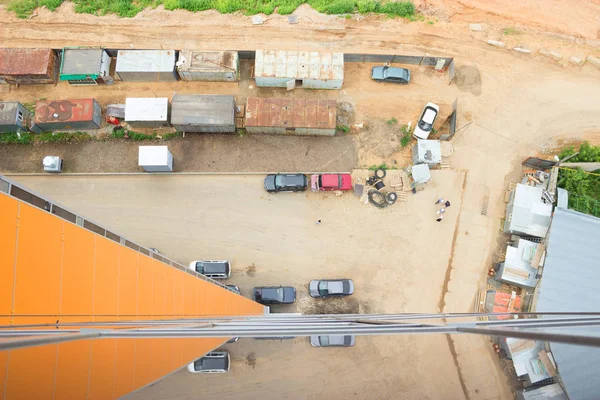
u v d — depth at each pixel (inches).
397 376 1526.8
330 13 1857.8
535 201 1606.8
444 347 1545.3
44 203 489.7
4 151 1628.9
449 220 1648.6
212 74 1707.7
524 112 1765.5
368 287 1593.3
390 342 1541.6
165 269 772.0
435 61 1769.2
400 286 1598.2
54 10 1817.2
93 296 530.6
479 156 1711.4
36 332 414.9
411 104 1761.8
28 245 417.1
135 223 1605.6
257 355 1520.7
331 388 1512.1
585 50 1839.3
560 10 1882.4
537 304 1503.4
